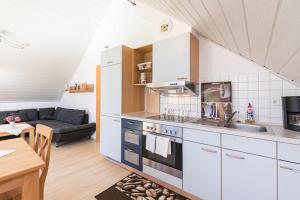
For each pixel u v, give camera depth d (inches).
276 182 55.0
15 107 206.4
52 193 80.5
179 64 90.0
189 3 42.7
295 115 64.6
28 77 183.2
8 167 43.5
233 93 87.2
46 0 126.3
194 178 74.5
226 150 65.3
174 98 109.8
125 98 111.0
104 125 120.4
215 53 92.4
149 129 91.8
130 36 138.6
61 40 162.2
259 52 54.7
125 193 81.4
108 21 159.5
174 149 81.4
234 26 42.7
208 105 94.7
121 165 110.7
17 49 149.2
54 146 151.6
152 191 83.3
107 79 118.0
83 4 142.9
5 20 125.4
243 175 61.4
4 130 100.3
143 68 114.9
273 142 55.4
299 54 36.4
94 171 103.8
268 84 77.5
